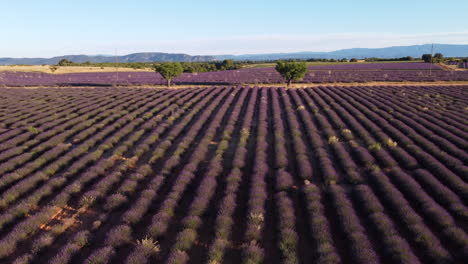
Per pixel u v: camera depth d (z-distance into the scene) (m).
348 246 11.35
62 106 39.66
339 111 33.19
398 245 10.74
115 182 17.41
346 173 17.98
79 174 18.95
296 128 27.41
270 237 12.64
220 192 16.36
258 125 28.72
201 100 42.88
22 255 11.23
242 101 40.59
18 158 20.34
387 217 12.73
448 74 75.56
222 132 28.16
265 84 67.06
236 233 12.88
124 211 14.73
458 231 11.43
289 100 42.09
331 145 23.06
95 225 13.09
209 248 11.33
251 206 13.98
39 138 25.23
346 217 12.70
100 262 10.45
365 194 14.55
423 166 18.45
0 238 12.82
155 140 25.45
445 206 13.89
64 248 11.24
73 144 25.02
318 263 10.16
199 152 21.30
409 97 41.94
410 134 24.02
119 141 25.95
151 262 11.00
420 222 12.30
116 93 49.38
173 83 70.88
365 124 27.95
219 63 146.38
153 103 39.53
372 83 64.75
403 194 15.28
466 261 10.30
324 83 66.12
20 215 14.01
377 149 21.33
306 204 14.31
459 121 27.58
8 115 33.00
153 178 17.27
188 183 16.66
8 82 74.62
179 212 14.55
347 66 115.81
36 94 48.59
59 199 15.09
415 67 102.12
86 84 70.44
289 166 19.81
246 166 19.77
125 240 12.02
